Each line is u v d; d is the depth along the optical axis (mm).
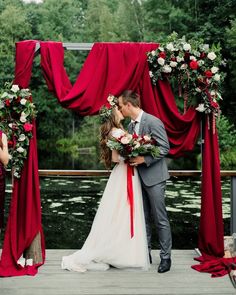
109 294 3686
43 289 3789
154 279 4059
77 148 28641
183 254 4844
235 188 4895
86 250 4371
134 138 4117
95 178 14219
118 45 4598
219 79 4598
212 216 4609
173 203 9852
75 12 33219
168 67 4516
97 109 4551
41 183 12930
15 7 29719
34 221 4465
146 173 4277
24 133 4426
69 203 10055
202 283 3953
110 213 4336
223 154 18969
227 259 4375
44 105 28391
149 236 4512
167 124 4660
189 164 20562
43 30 30031
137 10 28703
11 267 4281
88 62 4578
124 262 4285
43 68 4543
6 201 10484
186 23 23688
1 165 3643
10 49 28703
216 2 22953
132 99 4266
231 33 20172
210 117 4656
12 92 4379
